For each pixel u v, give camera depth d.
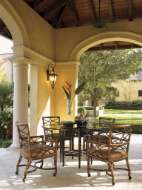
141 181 4.34
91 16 7.82
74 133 5.37
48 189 3.98
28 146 4.48
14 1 5.89
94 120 5.79
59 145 5.71
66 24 8.04
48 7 7.31
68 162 5.48
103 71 13.66
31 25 6.61
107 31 7.65
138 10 7.45
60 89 7.99
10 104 8.95
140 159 5.75
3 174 4.68
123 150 4.57
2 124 8.70
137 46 8.88
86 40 7.82
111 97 18.33
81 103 15.22
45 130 6.06
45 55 7.39
